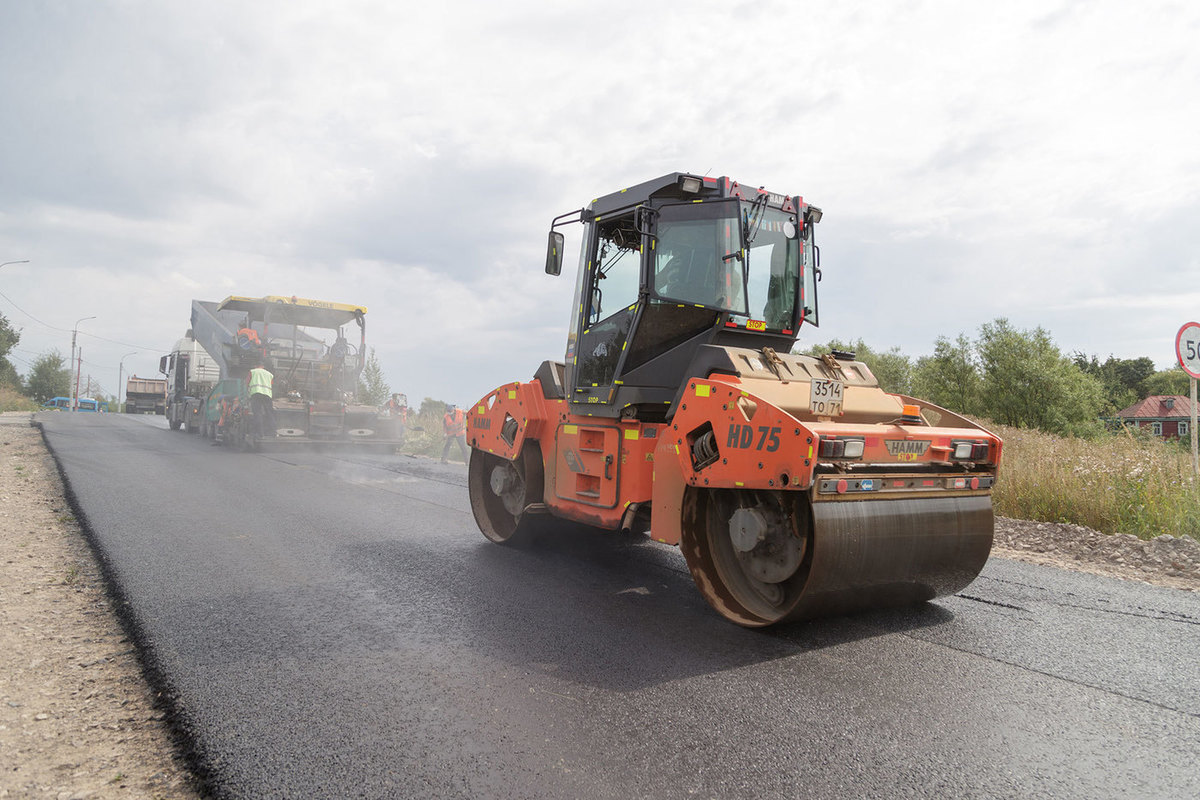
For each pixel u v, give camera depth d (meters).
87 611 4.50
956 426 5.17
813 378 4.57
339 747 2.76
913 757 2.73
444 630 4.18
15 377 52.50
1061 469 8.59
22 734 2.91
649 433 5.12
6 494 8.77
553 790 2.46
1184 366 8.41
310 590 4.98
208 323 19.28
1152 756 2.77
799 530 4.20
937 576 4.54
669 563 5.98
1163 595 5.13
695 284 5.07
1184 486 7.80
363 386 22.39
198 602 4.64
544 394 6.41
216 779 2.53
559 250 6.25
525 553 6.30
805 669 3.63
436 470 13.16
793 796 2.45
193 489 9.64
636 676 3.52
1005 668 3.67
